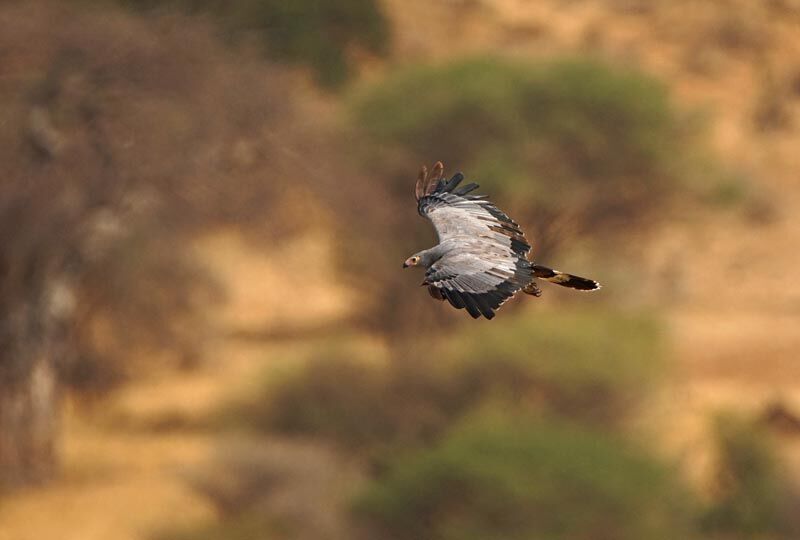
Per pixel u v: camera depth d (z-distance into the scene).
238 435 69.50
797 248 133.50
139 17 73.62
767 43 191.25
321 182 72.19
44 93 68.44
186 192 68.69
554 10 198.50
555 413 71.19
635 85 98.00
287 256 77.06
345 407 72.94
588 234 100.19
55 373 73.62
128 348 85.81
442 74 97.06
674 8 197.62
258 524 60.31
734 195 103.12
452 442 56.69
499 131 94.62
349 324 102.88
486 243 17.88
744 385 92.69
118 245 73.12
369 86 98.56
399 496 55.34
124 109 68.56
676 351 86.94
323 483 62.66
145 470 74.38
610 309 88.38
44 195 66.25
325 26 160.25
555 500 53.62
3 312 71.38
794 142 170.62
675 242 128.62
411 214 90.81
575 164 96.81
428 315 92.44
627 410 72.75
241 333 107.19
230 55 73.19
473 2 195.12
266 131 70.12
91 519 66.00
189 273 83.69
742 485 63.19
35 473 72.12
